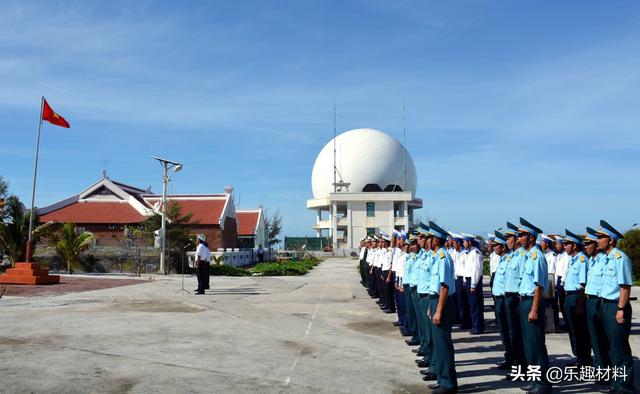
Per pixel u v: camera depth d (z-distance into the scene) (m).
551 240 13.81
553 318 12.06
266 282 24.36
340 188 73.56
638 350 9.77
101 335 10.48
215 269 30.08
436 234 7.77
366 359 8.80
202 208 47.66
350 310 14.85
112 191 46.50
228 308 14.73
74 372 7.64
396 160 74.38
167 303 15.73
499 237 13.36
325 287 21.97
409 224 75.50
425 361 8.30
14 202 26.59
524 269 7.36
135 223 42.69
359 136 75.81
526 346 7.21
